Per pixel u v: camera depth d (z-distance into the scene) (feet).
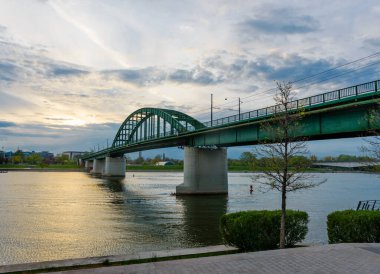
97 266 43.09
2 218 117.80
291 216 53.21
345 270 34.30
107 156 504.02
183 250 53.21
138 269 36.06
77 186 284.00
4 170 619.26
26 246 79.15
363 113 103.19
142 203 172.65
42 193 213.66
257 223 51.21
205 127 213.66
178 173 653.71
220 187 231.09
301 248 43.88
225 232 53.72
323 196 211.41
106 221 115.65
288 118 63.98
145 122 386.11
